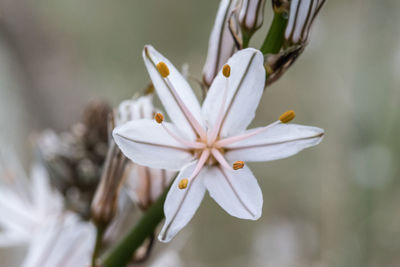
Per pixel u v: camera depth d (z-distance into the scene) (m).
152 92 0.25
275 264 0.54
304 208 0.59
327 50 0.60
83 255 0.24
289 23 0.24
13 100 0.47
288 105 0.62
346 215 0.42
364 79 0.43
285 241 0.54
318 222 0.56
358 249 0.41
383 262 0.42
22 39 0.49
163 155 0.23
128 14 0.67
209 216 0.57
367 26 0.44
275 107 0.62
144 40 0.68
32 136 0.27
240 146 0.24
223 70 0.23
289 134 0.23
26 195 0.28
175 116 0.23
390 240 0.42
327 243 0.44
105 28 0.65
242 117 0.24
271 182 0.61
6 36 0.48
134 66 0.66
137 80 0.66
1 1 0.48
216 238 0.57
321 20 0.58
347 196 0.43
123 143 0.23
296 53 0.23
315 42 0.58
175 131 0.23
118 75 0.64
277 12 0.24
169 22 0.68
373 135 0.43
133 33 0.67
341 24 0.61
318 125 0.60
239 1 0.24
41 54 0.51
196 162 0.23
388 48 0.44
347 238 0.41
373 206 0.42
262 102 0.62
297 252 0.54
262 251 0.55
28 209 0.28
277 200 0.60
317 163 0.59
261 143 0.23
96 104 0.26
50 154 0.26
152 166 0.23
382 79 0.43
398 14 0.44
